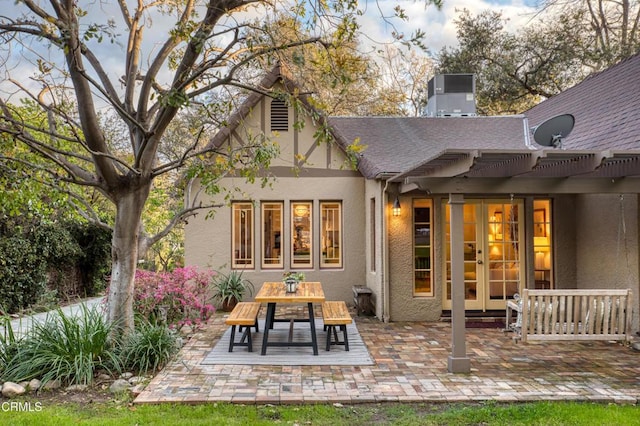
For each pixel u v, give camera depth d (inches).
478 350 258.5
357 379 207.2
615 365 229.0
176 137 592.1
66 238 439.2
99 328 216.4
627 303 232.4
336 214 416.5
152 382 202.1
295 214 414.6
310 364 230.8
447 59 735.7
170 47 245.9
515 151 190.4
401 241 343.3
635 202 278.7
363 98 697.0
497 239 353.7
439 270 344.2
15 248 368.8
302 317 350.6
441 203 345.7
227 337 291.0
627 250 285.9
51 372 194.5
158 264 557.3
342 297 409.4
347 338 266.4
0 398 183.5
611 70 391.5
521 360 238.7
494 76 695.1
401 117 463.2
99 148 226.1
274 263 412.5
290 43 208.1
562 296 231.5
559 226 349.4
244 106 395.9
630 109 316.5
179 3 255.3
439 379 207.3
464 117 464.4
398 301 342.0
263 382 202.7
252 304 297.1
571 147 334.6
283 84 394.3
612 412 165.5
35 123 302.4
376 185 362.6
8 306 365.7
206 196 403.2
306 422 161.8
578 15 665.6
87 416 164.9
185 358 241.3
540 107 471.5
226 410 170.9
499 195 347.9
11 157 213.9
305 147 412.8
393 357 244.8
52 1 204.5
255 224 408.2
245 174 230.8
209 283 393.4
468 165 194.9
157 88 251.8
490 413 165.9
